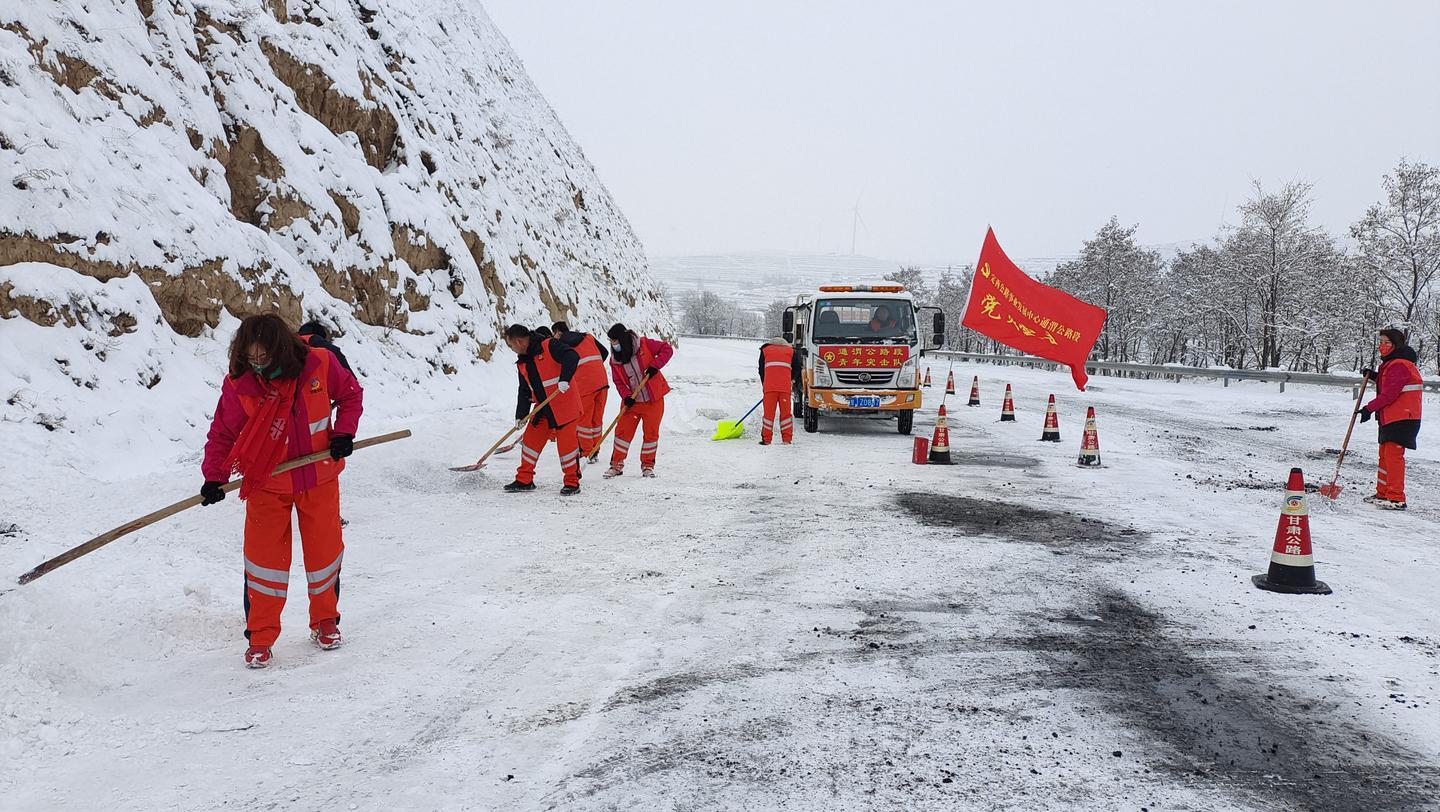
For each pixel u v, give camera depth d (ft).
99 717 11.48
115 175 30.35
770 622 15.99
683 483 30.99
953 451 40.78
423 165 58.54
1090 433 36.63
